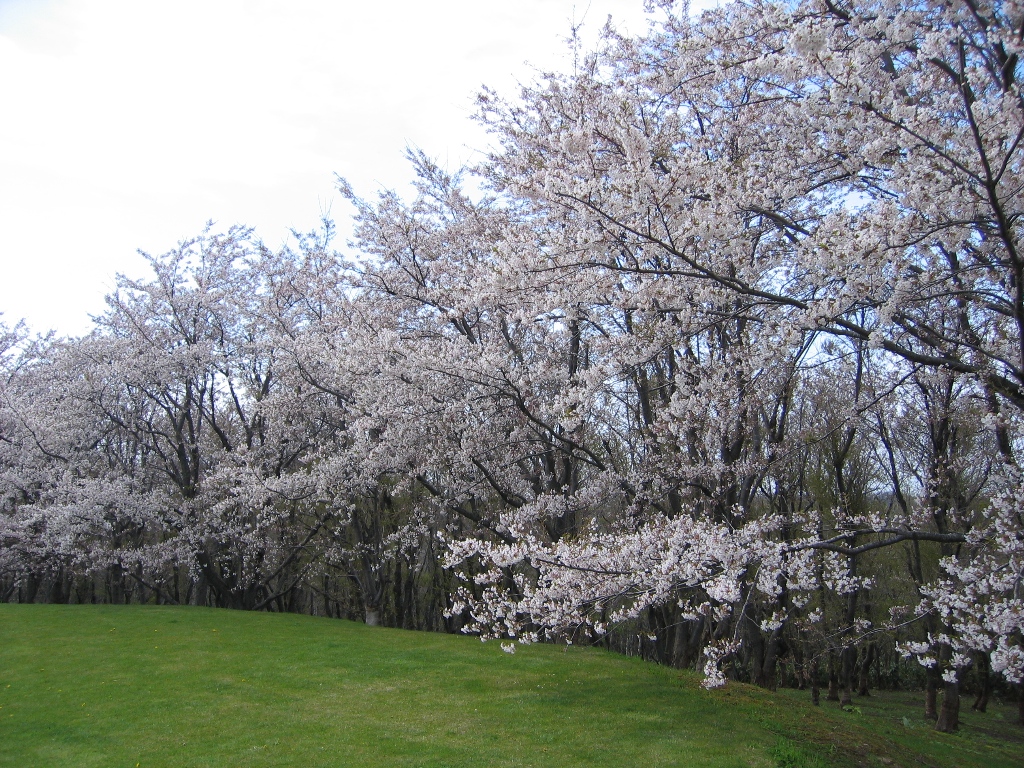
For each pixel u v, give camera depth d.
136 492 18.81
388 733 8.69
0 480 18.61
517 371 11.88
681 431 10.53
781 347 6.54
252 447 19.97
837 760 8.24
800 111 7.29
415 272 15.78
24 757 8.09
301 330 19.12
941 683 17.98
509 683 10.90
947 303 8.59
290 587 20.70
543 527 13.48
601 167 8.84
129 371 18.80
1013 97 6.05
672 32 10.75
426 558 23.19
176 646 13.29
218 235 20.62
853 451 18.16
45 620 15.58
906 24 6.22
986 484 13.83
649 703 9.81
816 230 6.57
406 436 13.56
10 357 22.22
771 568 7.18
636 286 8.55
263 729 8.88
